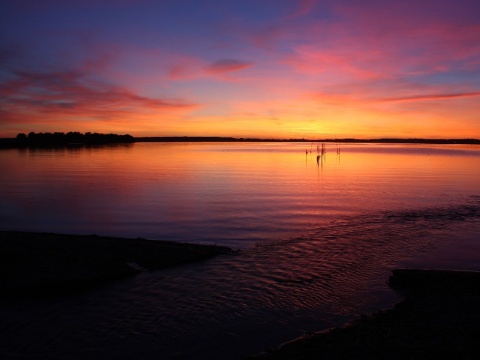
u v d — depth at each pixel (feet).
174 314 31.35
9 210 76.18
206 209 76.28
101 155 310.24
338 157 302.04
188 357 25.72
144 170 170.09
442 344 25.12
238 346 26.84
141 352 26.27
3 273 36.58
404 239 52.26
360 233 55.77
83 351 26.40
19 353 26.20
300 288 36.06
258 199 88.99
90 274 37.47
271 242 51.70
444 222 62.23
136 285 36.76
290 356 24.18
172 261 42.45
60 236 49.73
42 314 31.30
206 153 384.47
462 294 32.91
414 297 32.65
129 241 48.01
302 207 77.97
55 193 98.99
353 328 27.53
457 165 207.51
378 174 153.17
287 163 225.35
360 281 37.60
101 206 80.18
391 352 24.31
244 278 38.52
